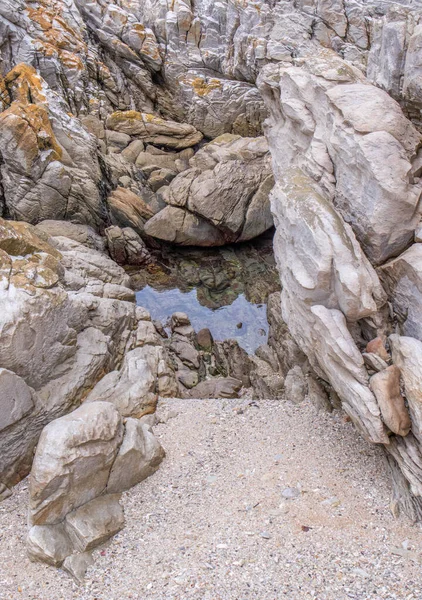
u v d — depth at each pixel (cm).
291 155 742
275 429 643
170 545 471
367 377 505
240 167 1369
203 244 1343
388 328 552
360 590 408
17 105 1114
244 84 1691
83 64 1509
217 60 1702
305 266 552
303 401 706
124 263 1262
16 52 1388
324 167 622
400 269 538
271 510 500
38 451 490
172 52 1664
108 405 550
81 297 720
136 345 792
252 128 1717
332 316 528
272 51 1620
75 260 938
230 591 415
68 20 1535
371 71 700
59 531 479
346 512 494
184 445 623
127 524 504
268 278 1261
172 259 1323
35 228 910
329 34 1636
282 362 840
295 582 419
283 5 1655
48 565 462
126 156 1520
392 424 479
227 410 702
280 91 760
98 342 682
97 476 509
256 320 1133
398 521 480
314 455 581
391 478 526
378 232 546
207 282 1247
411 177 553
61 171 1141
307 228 548
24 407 552
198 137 1667
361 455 574
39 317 582
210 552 456
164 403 729
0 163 1104
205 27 1691
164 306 1171
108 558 466
